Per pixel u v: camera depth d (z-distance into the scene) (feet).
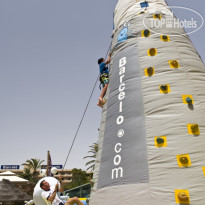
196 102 17.75
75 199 9.91
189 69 19.95
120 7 28.94
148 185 14.67
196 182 14.16
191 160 14.92
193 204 13.47
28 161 227.40
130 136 17.46
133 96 19.33
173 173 14.66
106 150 18.62
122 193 15.35
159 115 17.34
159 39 22.11
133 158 16.30
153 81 19.24
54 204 19.36
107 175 17.16
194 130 16.08
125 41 24.00
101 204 16.19
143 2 26.43
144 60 20.90
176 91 18.22
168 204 13.66
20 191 50.11
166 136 16.16
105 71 26.32
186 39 23.20
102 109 22.90
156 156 15.56
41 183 19.77
